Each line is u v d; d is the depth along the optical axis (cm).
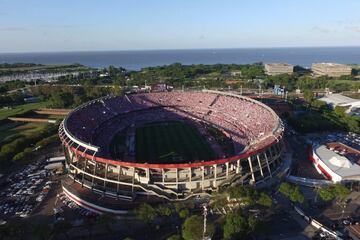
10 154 17100
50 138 19625
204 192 13375
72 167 15088
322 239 10700
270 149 15688
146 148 18250
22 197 13612
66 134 15712
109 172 14562
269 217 12050
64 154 17075
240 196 12125
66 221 10994
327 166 15262
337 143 18962
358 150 18225
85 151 14100
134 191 13262
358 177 14288
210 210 12331
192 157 16825
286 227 11406
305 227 11406
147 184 13300
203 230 9931
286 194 12731
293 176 15138
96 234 11150
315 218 11931
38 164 17000
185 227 10200
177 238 9862
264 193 12250
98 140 18988
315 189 14212
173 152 17575
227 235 10288
